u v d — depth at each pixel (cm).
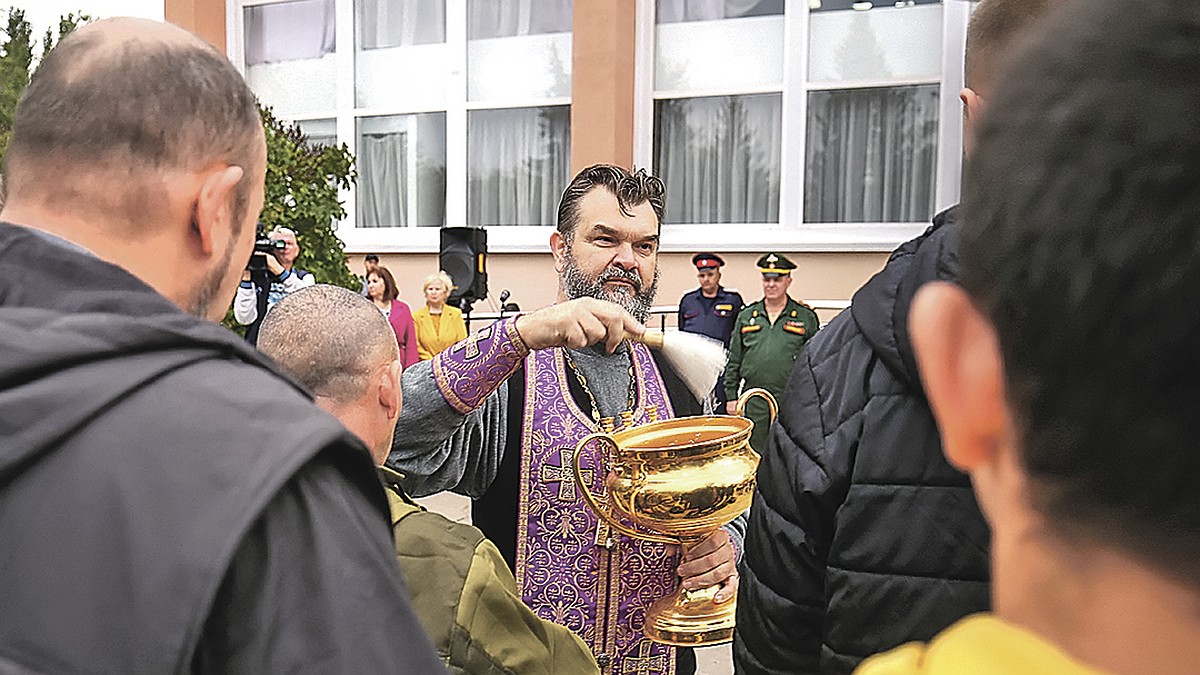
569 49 760
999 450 32
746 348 514
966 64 77
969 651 34
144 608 61
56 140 76
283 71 839
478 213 787
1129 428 27
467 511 482
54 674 60
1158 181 25
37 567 62
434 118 797
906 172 676
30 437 64
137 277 73
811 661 112
